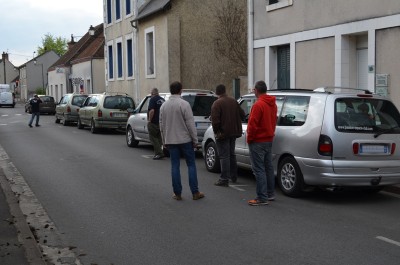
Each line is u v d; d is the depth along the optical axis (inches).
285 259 211.9
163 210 298.5
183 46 992.2
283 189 338.0
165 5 974.4
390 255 216.7
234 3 979.3
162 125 324.2
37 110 1026.1
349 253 219.3
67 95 1105.4
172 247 229.8
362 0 498.0
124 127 837.8
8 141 719.1
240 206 307.9
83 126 954.1
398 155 316.8
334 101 311.3
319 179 308.3
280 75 657.0
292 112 335.9
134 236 247.4
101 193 346.9
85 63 1715.1
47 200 328.2
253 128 307.6
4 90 2881.4
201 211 295.4
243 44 977.5
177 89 322.7
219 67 1005.8
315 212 293.1
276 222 270.8
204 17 995.3
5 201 317.1
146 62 1101.1
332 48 542.3
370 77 491.8
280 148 336.8
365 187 338.6
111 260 213.9
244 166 391.2
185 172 436.8
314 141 309.9
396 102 464.8
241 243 234.4
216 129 363.6
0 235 241.1
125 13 1214.3
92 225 268.2
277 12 635.5
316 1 562.3
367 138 308.7
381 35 478.6
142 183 382.3
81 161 502.3
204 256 216.8
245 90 804.0
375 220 275.4
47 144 668.1
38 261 204.4
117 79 1299.2
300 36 592.7
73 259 216.2
